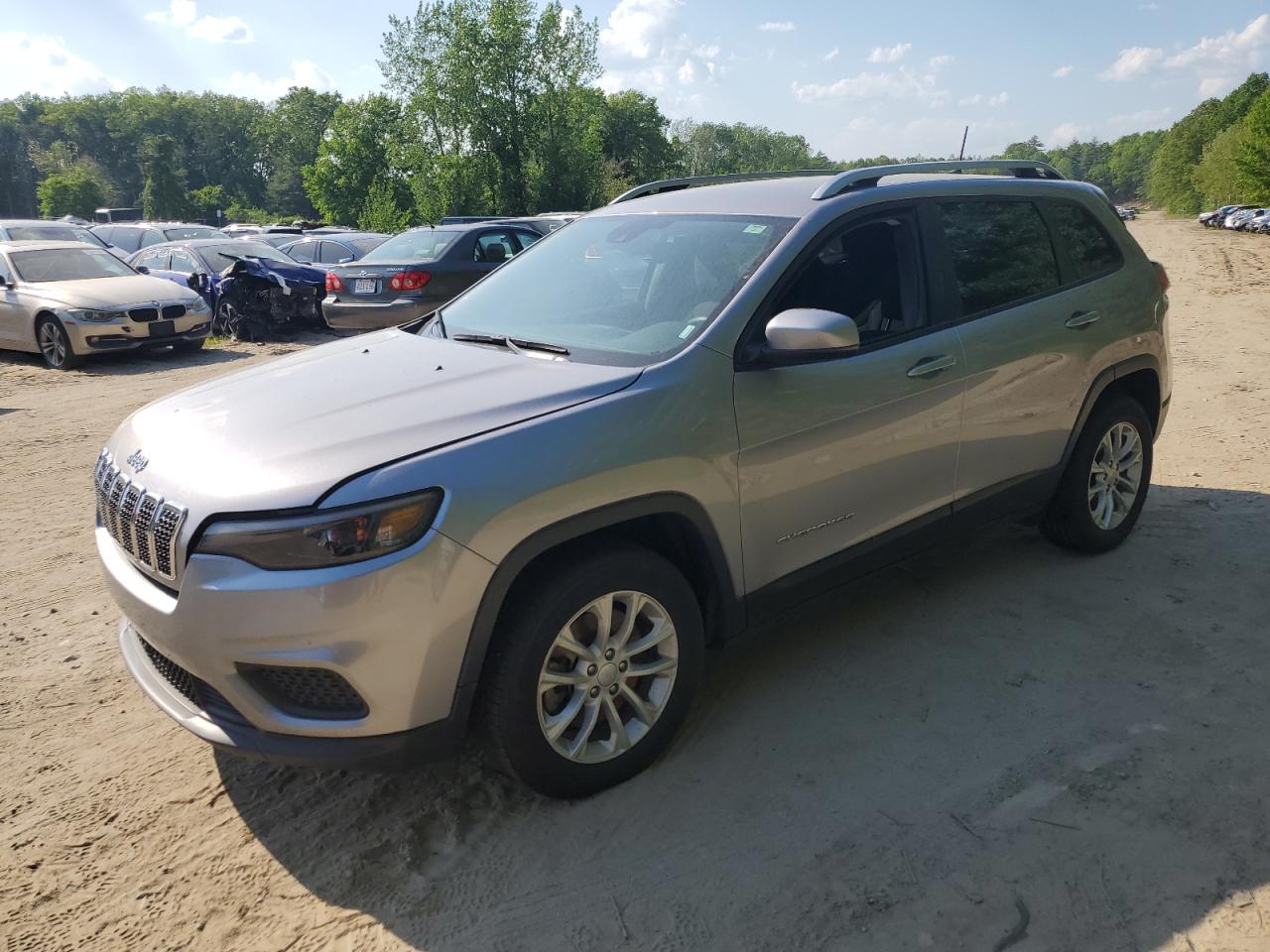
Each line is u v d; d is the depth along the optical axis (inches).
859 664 143.3
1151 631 149.5
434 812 113.0
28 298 457.7
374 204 1777.8
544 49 1592.0
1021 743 121.7
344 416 108.5
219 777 121.9
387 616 94.0
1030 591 165.5
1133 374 179.9
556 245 159.5
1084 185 178.9
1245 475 223.9
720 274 128.7
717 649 127.2
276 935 95.4
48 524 222.1
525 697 103.7
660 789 115.0
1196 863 98.9
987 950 89.2
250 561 94.2
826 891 97.7
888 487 137.3
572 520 103.9
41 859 107.2
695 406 114.5
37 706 140.0
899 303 139.1
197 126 5226.4
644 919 95.1
